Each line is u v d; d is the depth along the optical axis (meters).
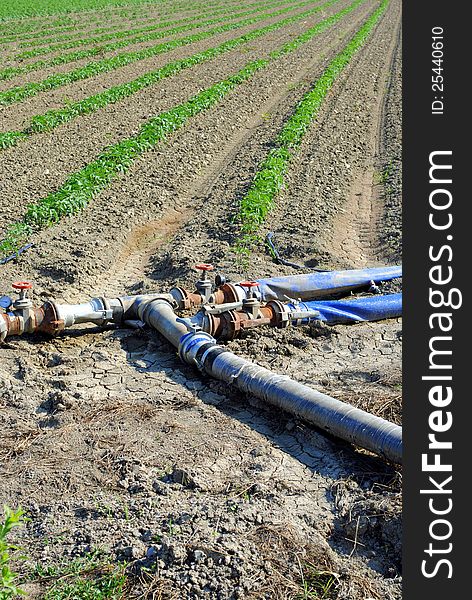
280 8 65.75
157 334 9.94
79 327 10.17
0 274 11.55
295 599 5.37
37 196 15.27
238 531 5.95
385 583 5.64
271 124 22.73
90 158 18.20
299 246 13.23
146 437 7.45
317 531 6.16
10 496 6.52
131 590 5.38
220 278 10.82
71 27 47.94
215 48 38.62
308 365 9.28
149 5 65.81
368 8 66.19
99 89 27.45
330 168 18.58
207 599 5.31
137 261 13.06
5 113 23.00
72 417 7.79
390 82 30.48
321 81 28.66
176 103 25.05
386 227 14.53
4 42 40.09
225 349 8.86
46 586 5.44
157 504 6.35
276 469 7.02
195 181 17.47
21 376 8.64
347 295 11.66
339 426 7.30
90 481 6.75
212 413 7.99
